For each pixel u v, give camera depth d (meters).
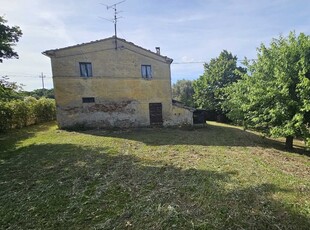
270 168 6.14
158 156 7.41
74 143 9.56
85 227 3.39
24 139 10.94
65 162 6.74
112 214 3.74
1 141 10.55
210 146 9.24
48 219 3.64
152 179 5.26
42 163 6.71
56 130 13.30
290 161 7.08
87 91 14.09
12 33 10.55
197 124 17.08
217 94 24.11
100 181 5.19
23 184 5.12
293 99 8.45
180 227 3.32
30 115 17.42
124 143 9.61
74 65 13.76
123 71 14.85
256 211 3.71
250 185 4.82
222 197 4.25
